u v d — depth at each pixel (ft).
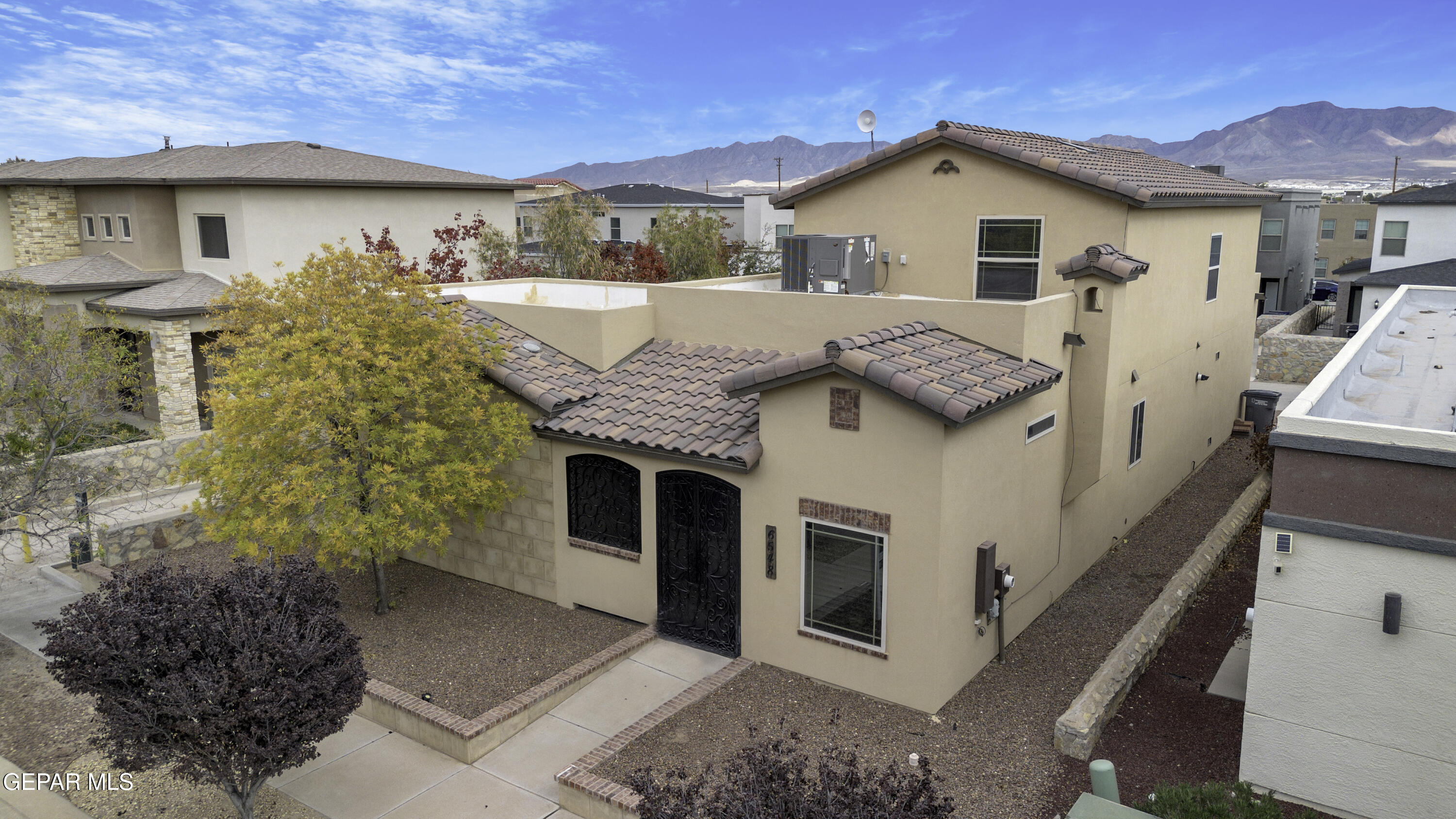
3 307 57.31
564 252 89.10
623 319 44.75
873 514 32.99
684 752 30.55
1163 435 54.90
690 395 40.63
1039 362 38.22
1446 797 24.43
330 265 38.83
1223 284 61.82
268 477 37.40
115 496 60.29
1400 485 24.12
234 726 23.91
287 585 26.94
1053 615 42.16
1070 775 29.12
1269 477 56.29
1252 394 71.20
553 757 31.50
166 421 73.15
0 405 49.65
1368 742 25.39
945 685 33.55
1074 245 44.42
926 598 32.32
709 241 91.97
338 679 25.80
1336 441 24.62
